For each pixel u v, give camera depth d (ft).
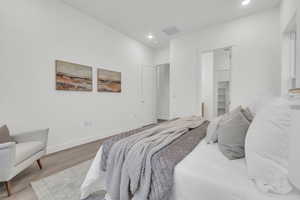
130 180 3.59
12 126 6.99
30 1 7.50
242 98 10.39
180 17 10.40
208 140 4.62
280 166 2.46
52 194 4.88
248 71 10.15
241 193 2.35
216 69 13.71
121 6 9.23
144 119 16.11
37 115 7.86
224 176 2.73
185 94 13.21
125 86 13.70
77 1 8.82
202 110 13.39
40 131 6.77
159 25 11.60
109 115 12.18
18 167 5.17
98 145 9.83
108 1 8.76
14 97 7.04
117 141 4.47
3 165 4.66
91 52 10.62
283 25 8.14
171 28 12.01
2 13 6.64
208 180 2.67
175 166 3.13
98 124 11.27
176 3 8.83
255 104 5.52
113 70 12.43
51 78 8.43
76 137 9.77
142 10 9.63
